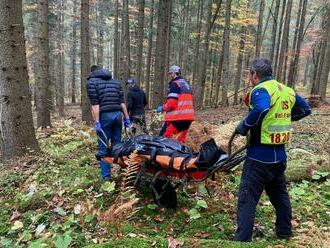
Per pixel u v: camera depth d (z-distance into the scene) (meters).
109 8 39.50
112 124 5.95
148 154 4.92
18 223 4.93
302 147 8.64
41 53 13.20
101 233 4.47
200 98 22.38
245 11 27.23
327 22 23.77
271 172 4.09
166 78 27.30
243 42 29.23
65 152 8.20
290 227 4.26
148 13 35.09
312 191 5.74
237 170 6.30
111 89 6.01
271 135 4.00
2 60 7.03
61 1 32.94
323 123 12.57
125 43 23.89
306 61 45.19
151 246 3.57
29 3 25.25
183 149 4.93
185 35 33.88
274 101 3.94
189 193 5.55
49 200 5.50
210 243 3.60
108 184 5.44
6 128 7.18
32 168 6.62
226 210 5.08
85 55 15.55
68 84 54.94
